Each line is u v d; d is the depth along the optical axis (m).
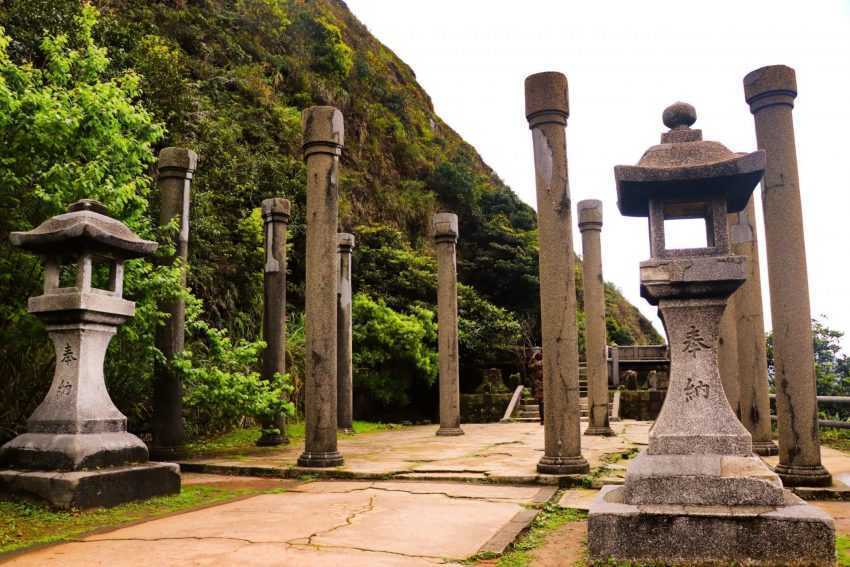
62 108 7.13
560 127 7.27
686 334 4.43
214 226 14.56
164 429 8.89
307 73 26.50
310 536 4.55
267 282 11.65
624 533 3.79
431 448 10.34
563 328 7.04
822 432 11.66
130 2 19.67
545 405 7.04
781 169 6.30
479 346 22.22
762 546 3.64
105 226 6.09
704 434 4.19
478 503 5.74
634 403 19.58
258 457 9.20
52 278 6.22
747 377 8.55
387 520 5.05
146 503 5.90
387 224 26.05
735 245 8.71
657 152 4.62
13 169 7.13
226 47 23.27
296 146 22.31
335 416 8.12
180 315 9.18
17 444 5.91
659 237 4.57
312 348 8.12
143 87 13.54
